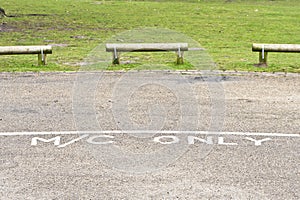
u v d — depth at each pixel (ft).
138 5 100.68
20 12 85.97
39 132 23.35
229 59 45.88
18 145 21.63
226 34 68.69
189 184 17.80
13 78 35.63
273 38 65.82
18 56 47.16
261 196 16.94
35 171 18.88
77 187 17.56
